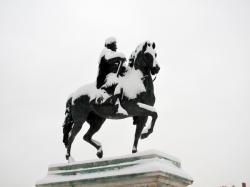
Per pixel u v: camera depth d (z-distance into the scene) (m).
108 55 14.66
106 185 13.13
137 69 14.34
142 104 13.84
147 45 14.31
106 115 14.43
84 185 13.52
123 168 13.04
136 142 14.06
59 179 13.98
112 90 14.44
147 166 12.48
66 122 15.49
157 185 12.34
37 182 14.33
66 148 15.31
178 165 13.53
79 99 15.03
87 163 13.82
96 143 15.18
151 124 13.70
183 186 13.23
